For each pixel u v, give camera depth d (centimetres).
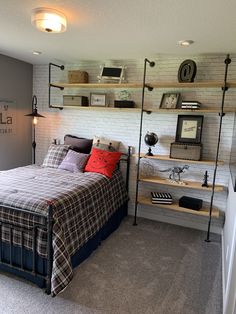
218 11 189
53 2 189
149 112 353
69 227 220
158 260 260
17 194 224
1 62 365
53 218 195
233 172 243
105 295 204
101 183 296
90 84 351
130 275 233
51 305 190
